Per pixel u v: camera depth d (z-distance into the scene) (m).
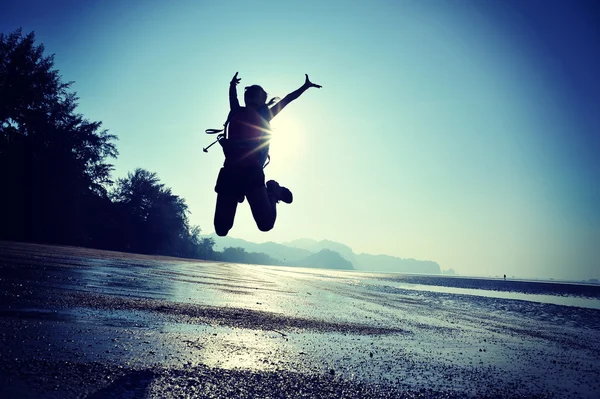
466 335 8.52
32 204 48.34
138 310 6.86
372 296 19.28
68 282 9.65
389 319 10.15
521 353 6.75
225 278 21.20
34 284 8.33
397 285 39.69
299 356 4.81
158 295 9.56
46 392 2.67
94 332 4.64
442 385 4.17
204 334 5.46
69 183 51.03
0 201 46.31
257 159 3.52
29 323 4.64
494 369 5.23
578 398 4.17
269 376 3.76
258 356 4.52
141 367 3.52
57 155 49.22
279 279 28.14
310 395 3.37
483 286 57.53
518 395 4.06
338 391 3.57
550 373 5.29
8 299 6.14
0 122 45.38
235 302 10.11
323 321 8.40
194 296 10.39
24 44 44.97
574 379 5.04
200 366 3.79
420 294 25.97
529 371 5.30
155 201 85.94
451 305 18.17
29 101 45.53
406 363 5.09
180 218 90.12
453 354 6.09
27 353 3.46
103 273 13.89
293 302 12.07
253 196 3.47
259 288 16.56
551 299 30.89
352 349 5.68
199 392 3.09
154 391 2.98
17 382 2.77
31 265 12.80
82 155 53.22
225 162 3.55
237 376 3.63
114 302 7.36
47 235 51.56
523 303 23.41
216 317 7.20
